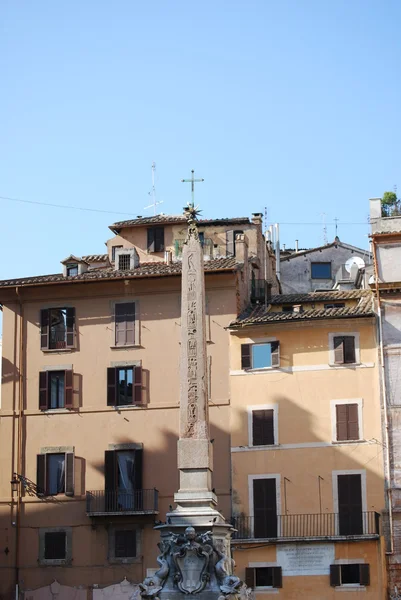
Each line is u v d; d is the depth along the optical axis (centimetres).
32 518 5025
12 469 5116
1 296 5353
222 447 4972
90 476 5044
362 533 4731
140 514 4884
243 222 6116
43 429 5141
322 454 4862
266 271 6253
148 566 4875
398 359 4897
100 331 5225
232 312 5128
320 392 4938
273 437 4928
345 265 6850
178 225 6131
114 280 5222
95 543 4944
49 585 4941
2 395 5216
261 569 4759
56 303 5297
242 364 5047
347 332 4975
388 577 4672
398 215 5706
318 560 4706
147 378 5128
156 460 5003
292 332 5025
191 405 3122
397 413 4841
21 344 5272
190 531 2931
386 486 4766
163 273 5169
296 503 4831
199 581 2909
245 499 4881
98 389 5153
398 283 4950
